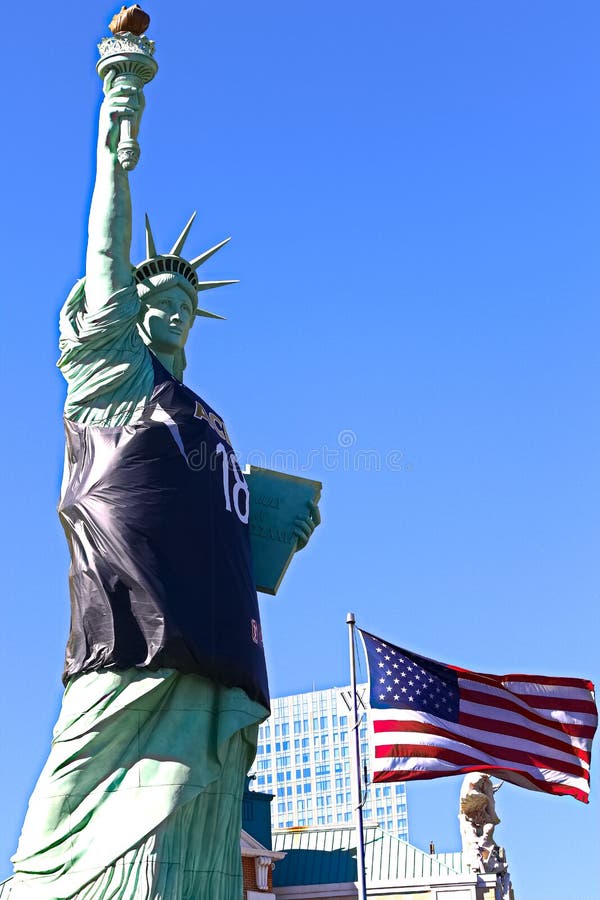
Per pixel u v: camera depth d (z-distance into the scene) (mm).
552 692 69000
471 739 66438
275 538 68625
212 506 62969
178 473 62156
